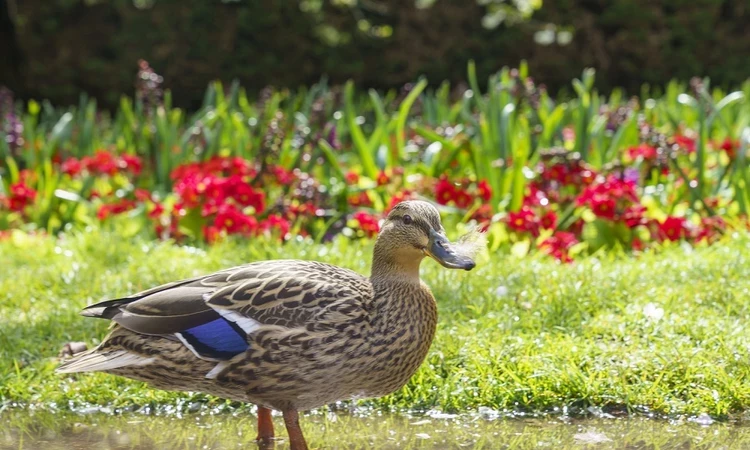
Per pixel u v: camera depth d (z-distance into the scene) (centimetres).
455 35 2281
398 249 608
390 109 1571
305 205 1091
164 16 2255
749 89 1566
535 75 2272
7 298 902
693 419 690
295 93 2309
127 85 2277
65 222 1209
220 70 2289
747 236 984
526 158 1158
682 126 1415
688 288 856
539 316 813
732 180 1154
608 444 650
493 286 871
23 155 1391
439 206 1065
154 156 1314
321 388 597
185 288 600
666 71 2273
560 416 703
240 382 594
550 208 1095
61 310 855
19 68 2220
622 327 778
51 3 2295
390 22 2344
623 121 1354
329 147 1252
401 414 712
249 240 1041
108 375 752
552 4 2277
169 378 600
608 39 2294
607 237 1038
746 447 641
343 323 588
